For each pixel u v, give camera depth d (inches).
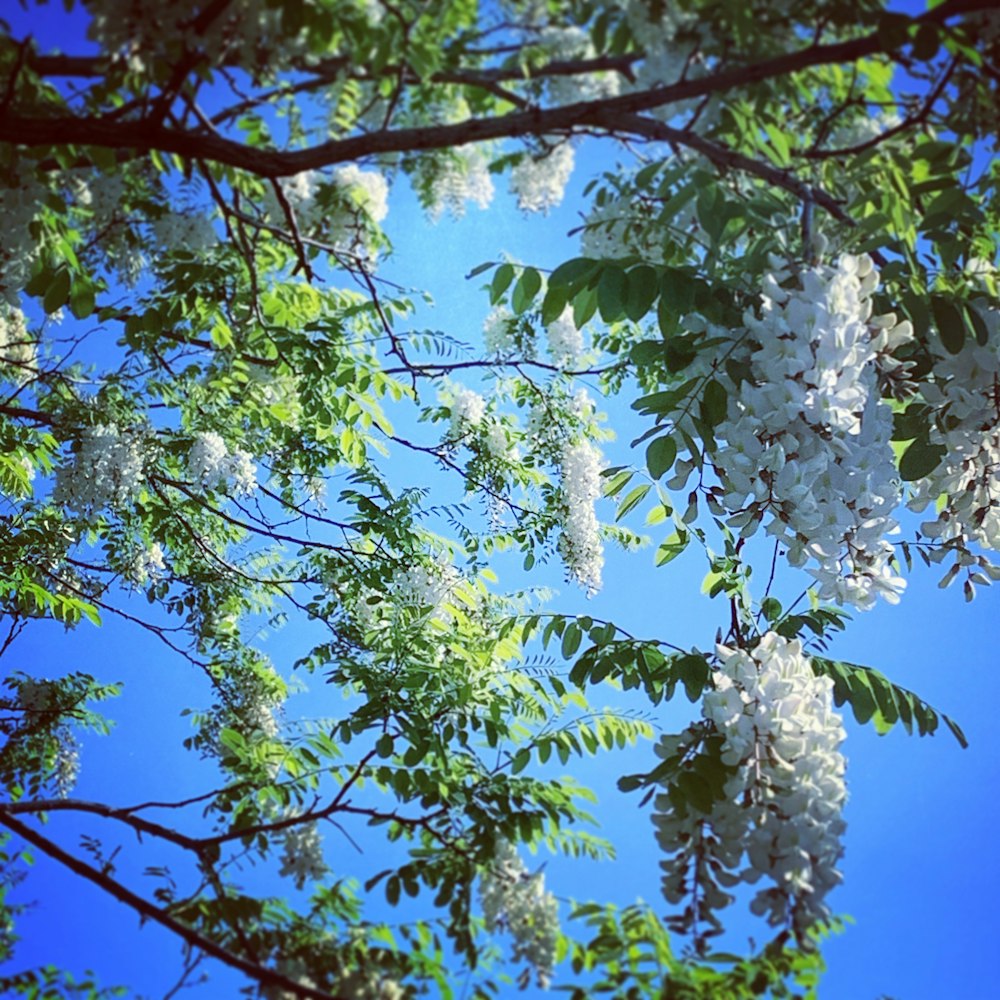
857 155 130.0
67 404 218.2
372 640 202.7
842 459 121.3
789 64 117.0
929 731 137.4
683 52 124.6
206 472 219.5
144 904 127.5
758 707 125.2
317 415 209.6
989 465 137.0
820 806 120.6
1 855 153.0
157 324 189.5
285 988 122.1
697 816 122.0
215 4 105.8
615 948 120.7
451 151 183.2
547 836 142.8
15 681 215.8
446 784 141.7
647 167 132.6
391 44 114.5
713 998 116.7
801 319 111.3
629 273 122.5
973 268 127.9
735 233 131.6
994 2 110.7
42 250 144.1
